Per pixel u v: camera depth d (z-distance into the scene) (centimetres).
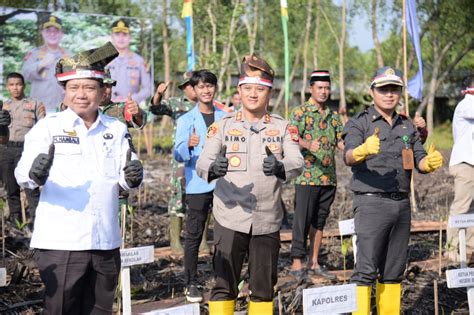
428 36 2680
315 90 632
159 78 2448
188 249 577
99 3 2152
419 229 874
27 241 771
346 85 2869
